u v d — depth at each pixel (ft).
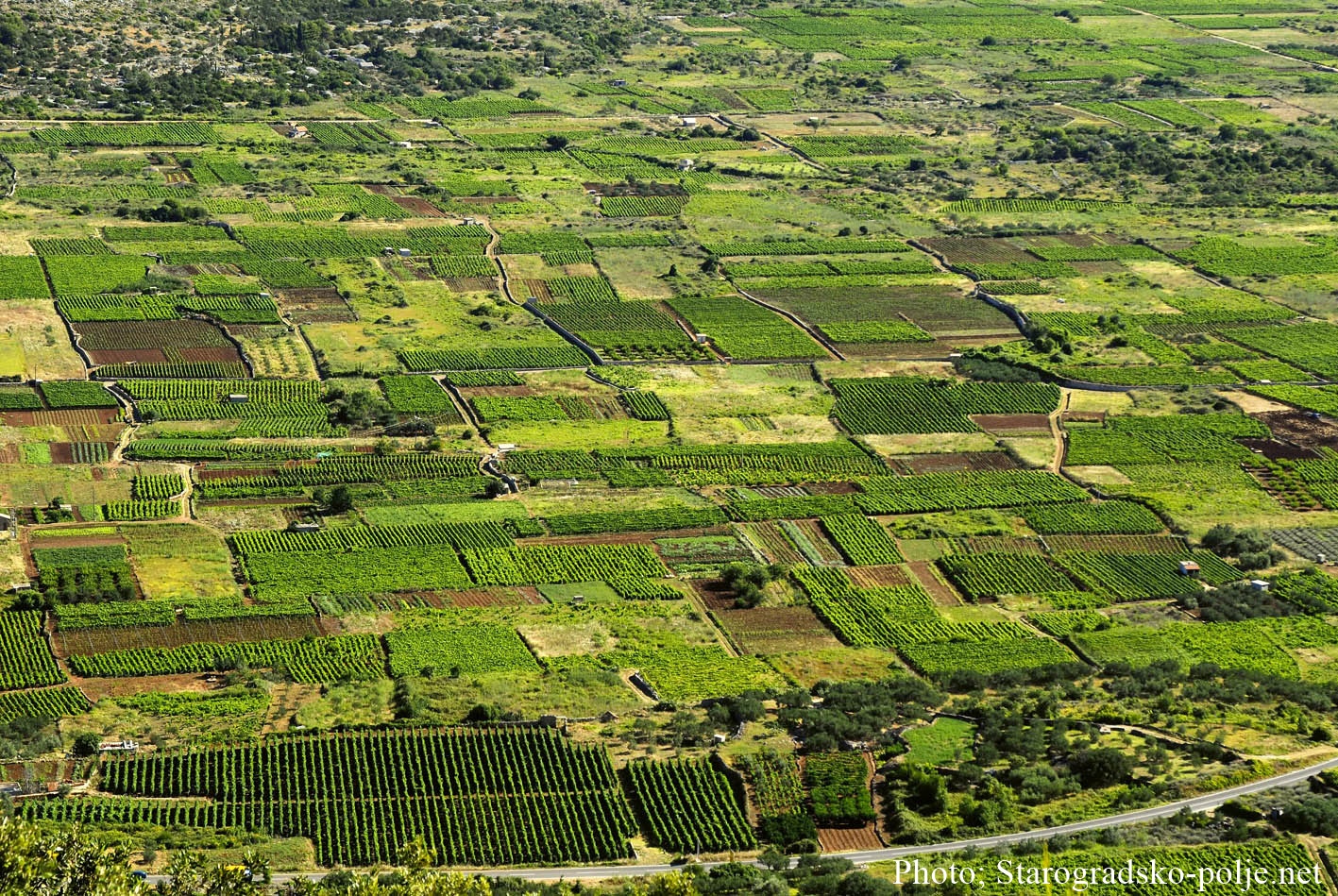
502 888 596.29
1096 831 627.05
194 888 523.70
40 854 479.41
